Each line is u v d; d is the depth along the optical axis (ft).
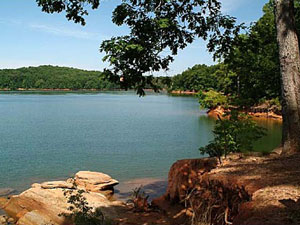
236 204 22.27
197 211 25.23
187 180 34.17
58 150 84.64
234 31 32.30
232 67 54.80
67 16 26.48
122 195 50.34
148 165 69.56
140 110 205.67
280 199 18.29
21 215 41.88
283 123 32.01
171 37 30.32
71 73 644.27
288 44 31.14
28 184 56.08
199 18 31.83
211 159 35.04
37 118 160.66
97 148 87.20
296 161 27.22
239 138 39.50
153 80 26.45
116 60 24.12
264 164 27.91
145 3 28.04
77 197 25.89
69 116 171.32
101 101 303.07
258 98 58.03
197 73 380.78
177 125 133.08
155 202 37.50
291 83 31.09
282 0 31.32
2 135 107.55
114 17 27.30
